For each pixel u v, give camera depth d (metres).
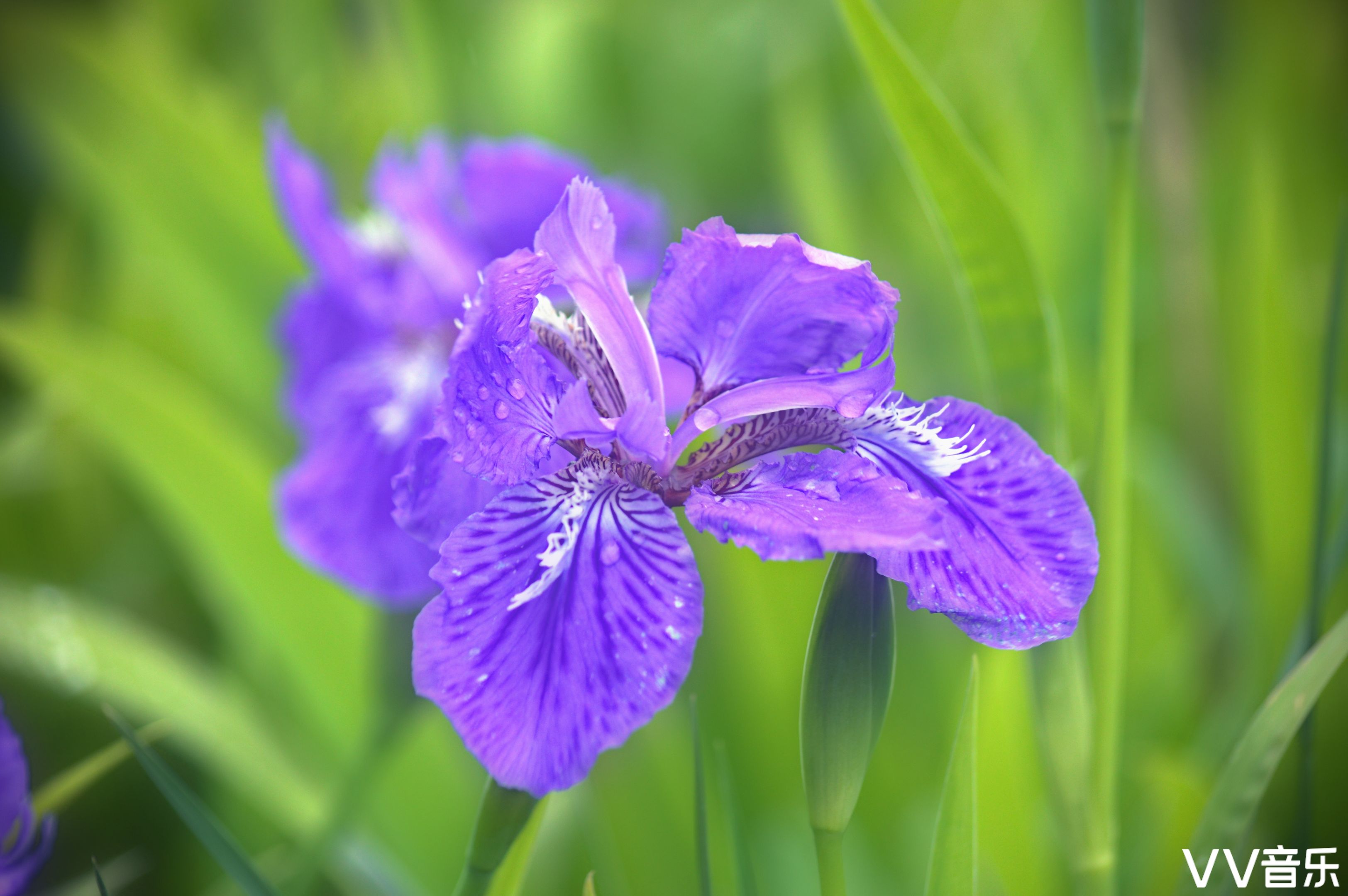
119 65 0.83
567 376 0.53
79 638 0.67
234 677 0.81
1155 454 0.76
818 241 0.76
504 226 0.64
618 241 0.62
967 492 0.52
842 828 0.51
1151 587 0.73
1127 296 0.57
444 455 0.52
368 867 0.63
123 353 0.88
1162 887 0.64
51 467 0.87
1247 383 0.75
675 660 0.49
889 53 0.55
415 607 0.64
